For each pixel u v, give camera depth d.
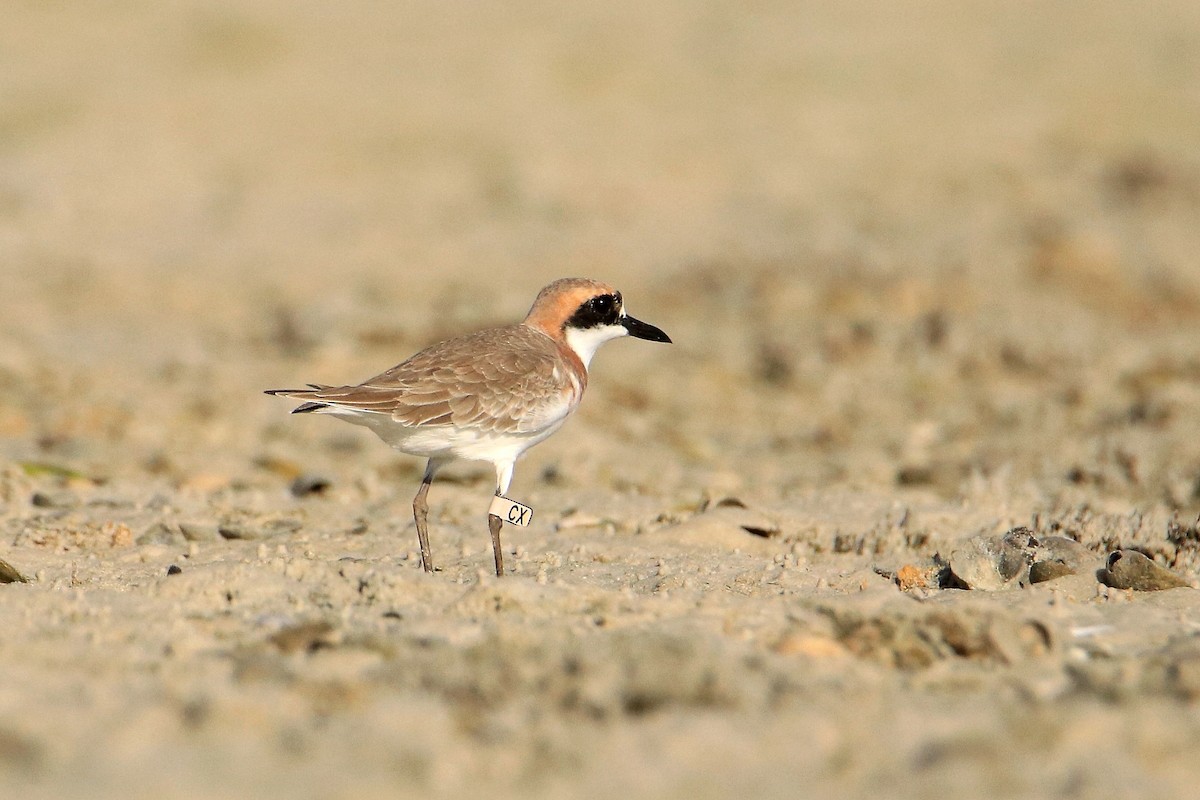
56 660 5.70
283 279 22.22
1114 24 39.97
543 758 4.79
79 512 9.64
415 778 4.61
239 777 4.57
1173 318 18.42
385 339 18.12
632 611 6.66
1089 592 7.47
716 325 18.95
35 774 4.54
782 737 4.95
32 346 17.42
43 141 30.64
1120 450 11.98
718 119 32.75
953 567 7.77
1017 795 4.48
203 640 6.04
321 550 8.80
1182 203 25.42
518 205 27.08
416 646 5.97
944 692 5.54
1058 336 17.17
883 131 31.59
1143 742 4.86
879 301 19.22
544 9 42.69
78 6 41.62
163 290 21.42
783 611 6.63
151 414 14.15
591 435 13.85
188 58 37.34
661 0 43.94
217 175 29.14
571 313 9.13
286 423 14.08
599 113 33.38
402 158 30.25
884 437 14.06
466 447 8.26
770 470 12.53
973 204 25.75
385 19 41.62
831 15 41.75
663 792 4.54
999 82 34.88
